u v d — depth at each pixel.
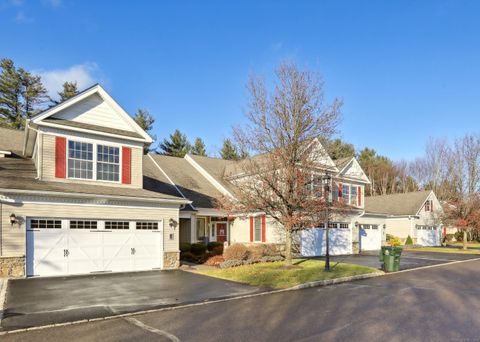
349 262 21.16
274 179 15.77
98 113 17.67
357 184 30.08
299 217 15.70
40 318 8.70
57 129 16.20
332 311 9.55
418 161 63.78
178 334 7.57
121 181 17.73
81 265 15.11
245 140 19.45
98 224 15.66
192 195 23.78
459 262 22.67
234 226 26.22
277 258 19.78
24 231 13.86
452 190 49.47
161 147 48.44
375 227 32.28
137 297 11.05
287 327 8.05
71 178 16.36
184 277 14.82
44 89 44.09
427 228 39.97
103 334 7.60
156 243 17.22
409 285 13.85
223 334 7.55
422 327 8.08
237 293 11.81
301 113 16.17
